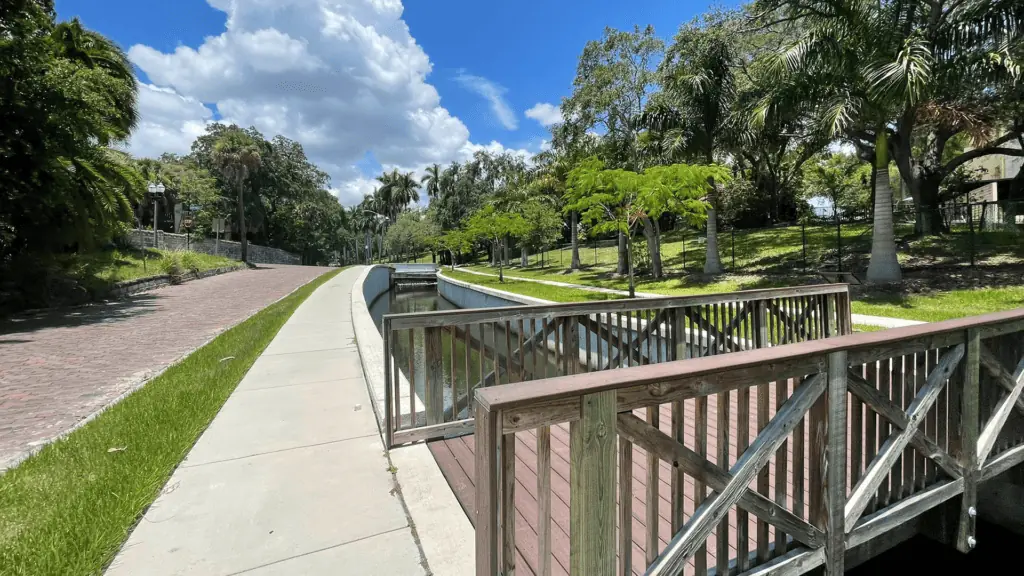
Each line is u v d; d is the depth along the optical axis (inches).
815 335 221.0
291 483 109.9
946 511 107.0
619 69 655.1
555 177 1005.8
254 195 1573.6
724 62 562.6
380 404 154.3
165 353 252.1
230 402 168.7
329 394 178.4
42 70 411.8
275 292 592.4
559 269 1031.0
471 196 1807.3
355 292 564.7
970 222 470.6
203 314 404.5
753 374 65.7
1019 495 126.2
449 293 1024.2
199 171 1369.3
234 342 265.7
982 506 135.9
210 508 98.5
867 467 83.7
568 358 155.7
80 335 306.0
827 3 398.6
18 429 143.9
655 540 60.4
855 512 79.4
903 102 358.6
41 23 446.9
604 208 542.9
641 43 650.2
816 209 1118.4
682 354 177.2
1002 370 107.5
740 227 1048.8
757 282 529.7
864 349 77.6
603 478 53.2
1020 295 356.5
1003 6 345.4
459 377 289.9
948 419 100.3
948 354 95.5
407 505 100.3
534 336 151.7
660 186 467.8
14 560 76.5
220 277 840.3
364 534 90.1
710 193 599.2
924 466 98.8
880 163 435.8
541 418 49.9
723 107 566.6
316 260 2219.5
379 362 205.6
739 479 65.4
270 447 130.3
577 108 701.3
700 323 184.4
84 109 433.1
